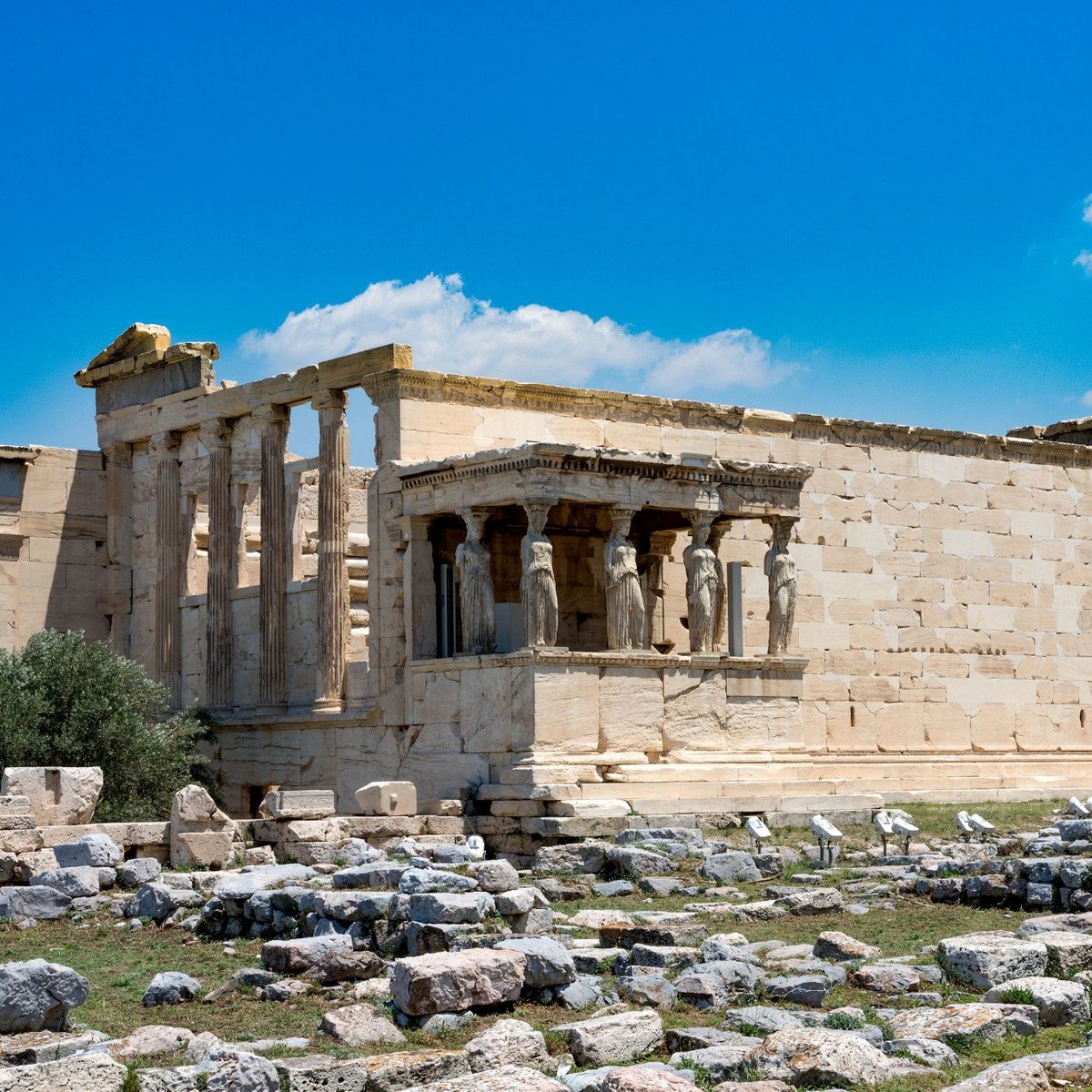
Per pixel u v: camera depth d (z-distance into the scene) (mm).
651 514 33656
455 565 30375
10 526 38531
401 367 32000
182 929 19625
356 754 32125
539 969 14820
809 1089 11922
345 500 33750
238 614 36375
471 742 29266
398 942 17016
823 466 37250
